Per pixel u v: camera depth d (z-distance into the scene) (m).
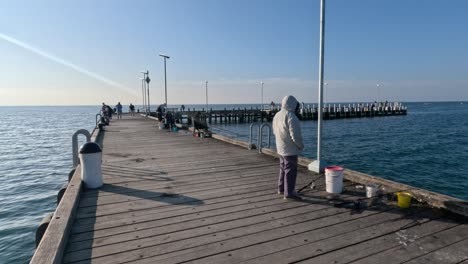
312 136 30.00
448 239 3.45
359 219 4.04
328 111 54.50
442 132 33.03
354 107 60.62
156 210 4.38
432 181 13.30
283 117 4.69
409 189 4.88
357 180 5.71
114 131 16.16
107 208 4.46
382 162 17.25
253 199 4.87
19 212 10.87
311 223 3.91
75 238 3.50
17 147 28.25
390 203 4.59
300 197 4.84
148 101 37.66
